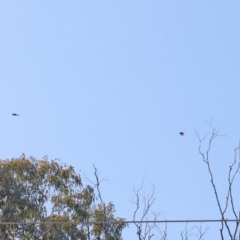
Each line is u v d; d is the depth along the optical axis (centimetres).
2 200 3303
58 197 3428
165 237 2492
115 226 3294
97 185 3388
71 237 3238
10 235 3256
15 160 3475
